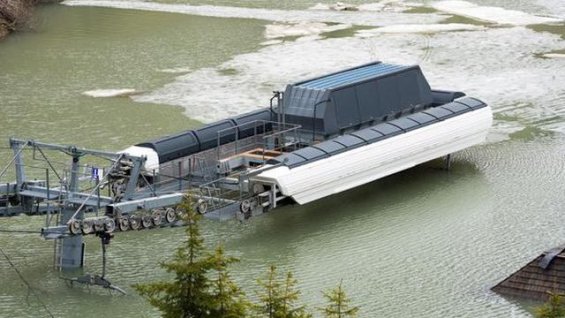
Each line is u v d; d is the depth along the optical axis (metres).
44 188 40.16
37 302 36.69
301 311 25.14
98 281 37.72
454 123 50.12
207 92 64.44
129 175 41.19
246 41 78.19
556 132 56.47
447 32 79.69
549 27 81.31
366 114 49.03
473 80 66.69
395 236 42.69
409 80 51.53
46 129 56.94
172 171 44.78
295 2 93.75
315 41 77.56
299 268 39.56
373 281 38.31
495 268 39.19
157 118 59.00
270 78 67.44
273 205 43.06
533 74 67.81
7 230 39.75
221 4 92.94
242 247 41.53
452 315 35.28
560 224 43.53
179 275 24.16
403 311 35.72
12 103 62.31
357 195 47.38
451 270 39.16
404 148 47.59
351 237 42.59
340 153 45.09
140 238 42.31
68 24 84.31
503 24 82.50
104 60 72.81
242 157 46.56
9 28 80.81
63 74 69.19
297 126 47.75
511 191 47.59
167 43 77.62
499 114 59.78
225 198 43.25
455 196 47.09
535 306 35.59
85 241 42.06
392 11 88.62
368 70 51.47
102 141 54.66
